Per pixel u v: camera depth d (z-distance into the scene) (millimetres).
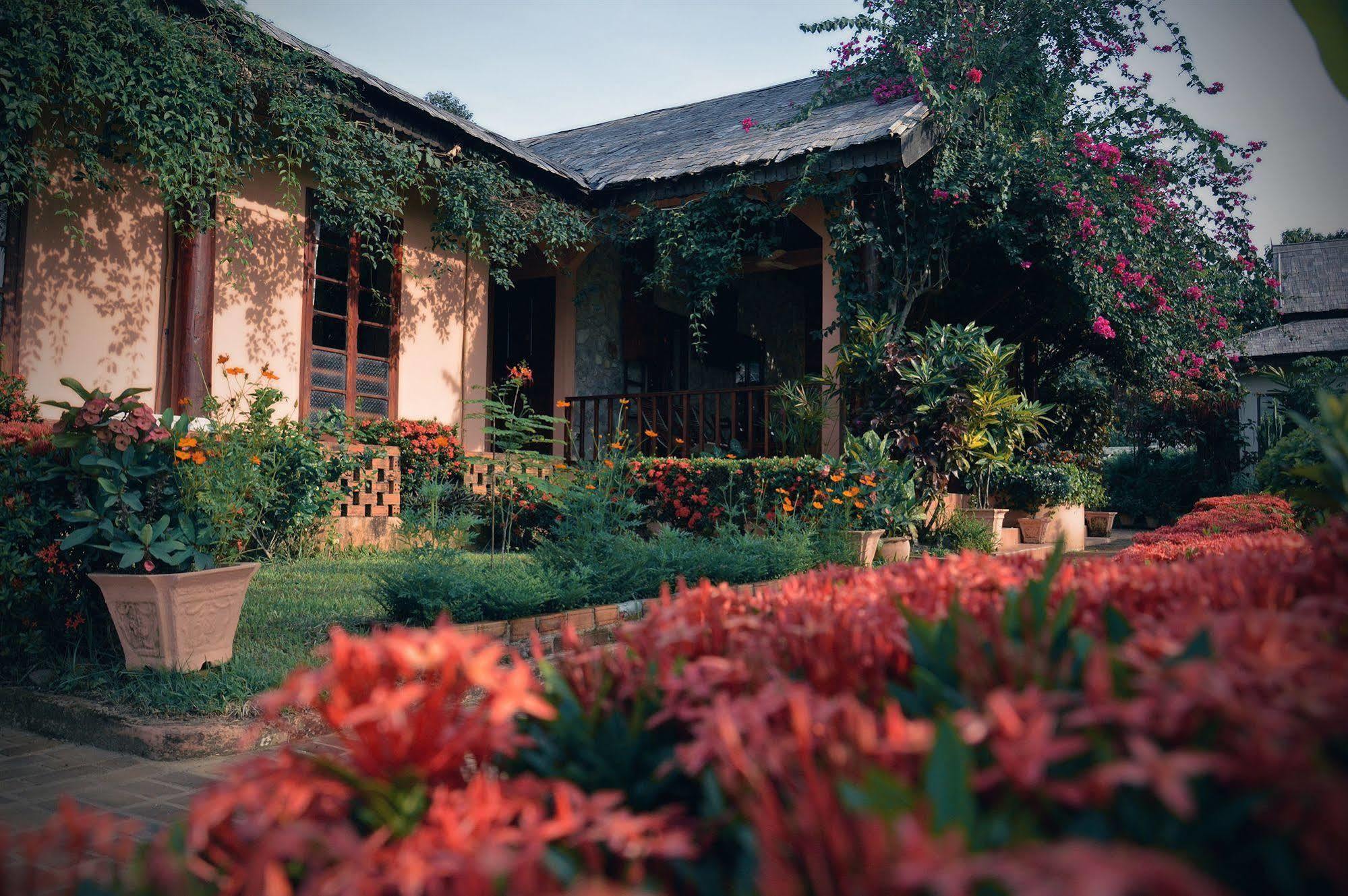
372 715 1128
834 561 7484
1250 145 10547
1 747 3752
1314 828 800
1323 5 1624
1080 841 832
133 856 1191
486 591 5223
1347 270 23828
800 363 15445
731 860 1115
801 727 965
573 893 851
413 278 10164
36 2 5875
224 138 7227
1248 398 18438
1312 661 1009
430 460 9383
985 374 9180
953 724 897
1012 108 10383
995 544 9203
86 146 6559
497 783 1172
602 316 12469
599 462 8586
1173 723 898
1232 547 2723
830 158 9242
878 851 760
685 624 1562
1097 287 10008
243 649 4492
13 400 6477
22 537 4348
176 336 7859
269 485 6793
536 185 10398
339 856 999
